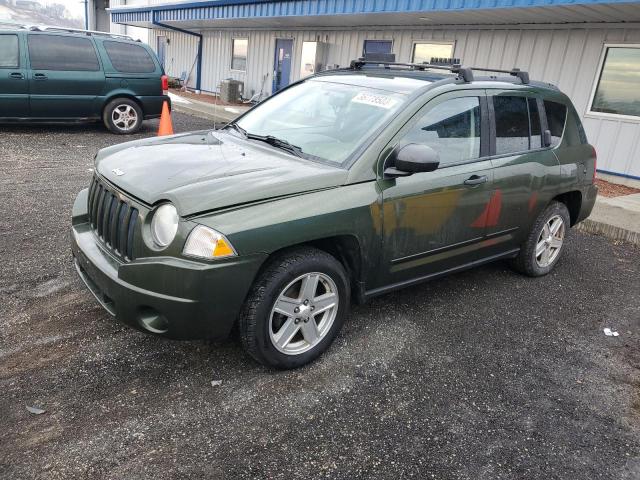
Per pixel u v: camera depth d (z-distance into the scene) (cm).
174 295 280
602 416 318
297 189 314
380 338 381
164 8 1872
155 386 306
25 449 252
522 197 452
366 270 354
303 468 256
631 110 928
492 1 859
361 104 388
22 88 962
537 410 318
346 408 302
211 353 342
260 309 302
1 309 369
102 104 1047
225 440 269
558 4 785
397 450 274
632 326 440
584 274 549
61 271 433
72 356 325
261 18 1413
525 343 395
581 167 516
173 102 1661
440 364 356
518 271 527
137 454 255
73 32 1017
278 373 328
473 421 302
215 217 285
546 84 509
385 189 348
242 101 1866
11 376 302
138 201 302
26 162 793
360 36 1407
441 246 397
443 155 387
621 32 912
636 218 729
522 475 265
